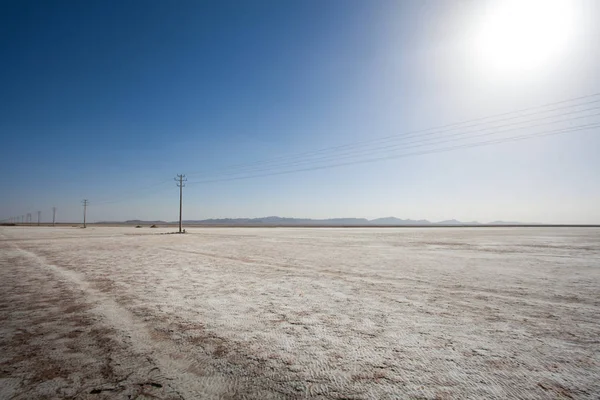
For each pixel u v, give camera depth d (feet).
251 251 57.47
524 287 26.03
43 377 10.66
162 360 12.09
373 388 10.11
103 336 14.62
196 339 14.30
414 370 11.37
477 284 27.32
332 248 63.57
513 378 10.77
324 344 13.82
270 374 11.04
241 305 20.36
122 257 47.80
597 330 15.67
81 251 57.31
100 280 28.96
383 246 69.05
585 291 24.61
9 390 9.77
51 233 141.69
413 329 15.80
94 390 9.84
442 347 13.51
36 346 13.38
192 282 28.12
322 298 22.33
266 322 16.87
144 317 17.61
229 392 9.84
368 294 23.57
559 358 12.40
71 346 13.39
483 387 10.16
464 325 16.44
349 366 11.69
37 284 27.04
